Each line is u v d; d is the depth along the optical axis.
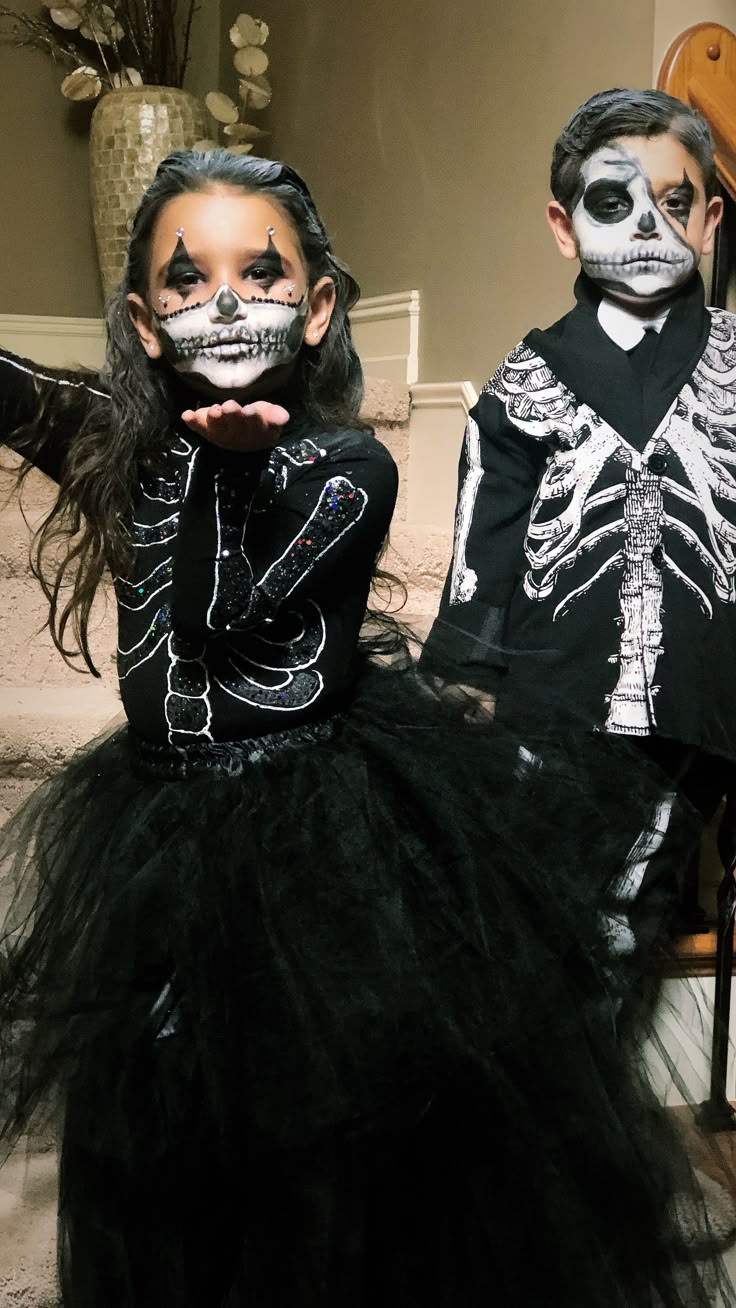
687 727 1.35
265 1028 0.84
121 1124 0.85
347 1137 0.83
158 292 0.92
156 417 0.97
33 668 1.92
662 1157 1.01
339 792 0.91
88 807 1.02
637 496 1.39
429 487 2.56
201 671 0.93
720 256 1.84
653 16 1.96
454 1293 0.89
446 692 1.07
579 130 1.42
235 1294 0.86
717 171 1.64
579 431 1.42
